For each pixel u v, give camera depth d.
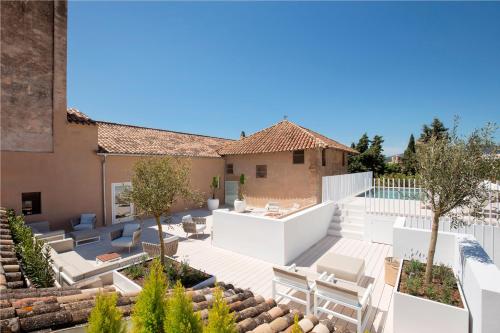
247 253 9.58
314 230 10.72
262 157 19.50
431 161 5.10
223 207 20.73
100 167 14.37
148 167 6.31
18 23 11.59
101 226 14.30
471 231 8.21
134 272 6.67
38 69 12.20
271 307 4.12
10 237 6.92
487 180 4.71
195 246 10.71
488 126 4.64
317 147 16.02
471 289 4.30
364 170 32.72
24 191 11.76
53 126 12.63
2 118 11.24
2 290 3.58
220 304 2.41
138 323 2.59
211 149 22.30
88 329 2.22
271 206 17.66
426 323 4.59
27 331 2.55
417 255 6.94
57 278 6.62
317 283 5.37
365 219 11.02
